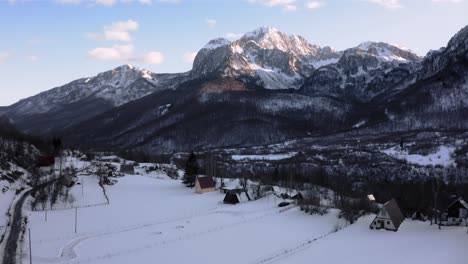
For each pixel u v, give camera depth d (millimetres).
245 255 95875
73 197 149000
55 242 100188
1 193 136625
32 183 159000
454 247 98125
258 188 161125
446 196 166625
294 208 140875
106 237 106938
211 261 91938
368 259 92062
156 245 102000
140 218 127250
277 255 95812
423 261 89438
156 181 196250
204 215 132375
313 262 90938
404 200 157000
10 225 107625
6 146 191000
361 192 174250
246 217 130500
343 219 127500
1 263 82938
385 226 116000
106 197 154000
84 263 88812
